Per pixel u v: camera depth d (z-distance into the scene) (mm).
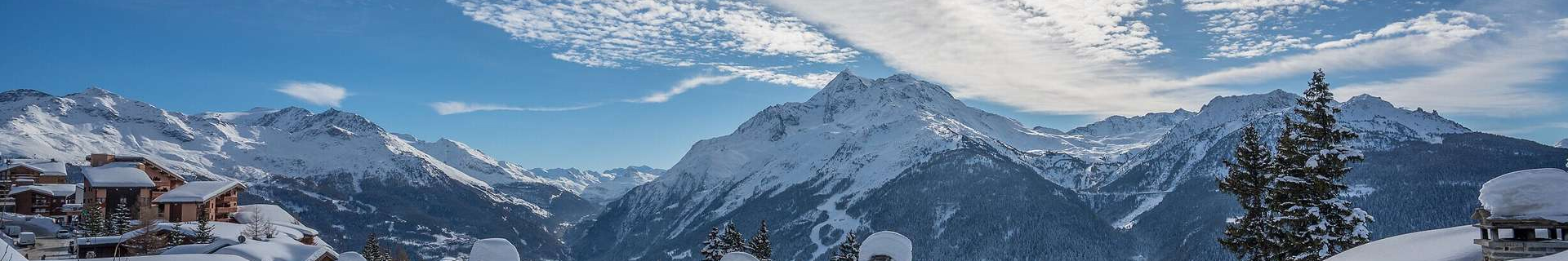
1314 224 47000
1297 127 48875
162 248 96688
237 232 118562
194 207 140000
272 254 82062
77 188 161500
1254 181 51938
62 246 96875
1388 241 37875
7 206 136375
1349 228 47219
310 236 132125
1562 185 28094
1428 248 33156
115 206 142250
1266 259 51188
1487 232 29156
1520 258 27859
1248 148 52438
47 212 142750
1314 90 48531
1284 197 48594
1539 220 27703
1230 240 52688
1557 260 23828
